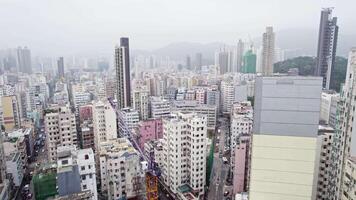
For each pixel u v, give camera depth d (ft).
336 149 251.60
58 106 515.50
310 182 132.67
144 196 323.78
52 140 418.51
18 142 435.94
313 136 128.36
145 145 473.26
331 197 257.75
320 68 627.87
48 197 232.53
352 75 231.09
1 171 325.01
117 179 313.73
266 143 134.21
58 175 225.15
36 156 523.29
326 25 615.57
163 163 391.04
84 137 506.89
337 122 257.14
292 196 135.64
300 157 131.54
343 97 246.27
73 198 213.05
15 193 367.45
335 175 248.11
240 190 343.05
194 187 343.26
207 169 386.73
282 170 134.51
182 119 367.25
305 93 126.11
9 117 579.07
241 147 337.72
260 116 133.18
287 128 130.41
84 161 253.85
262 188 138.51
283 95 128.67
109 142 384.68
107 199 325.01
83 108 618.85
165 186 384.88
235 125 446.60
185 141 350.84
